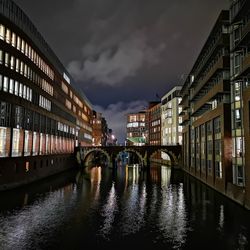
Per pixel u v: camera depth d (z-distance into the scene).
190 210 30.09
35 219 25.92
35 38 52.97
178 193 41.38
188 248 19.36
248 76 32.28
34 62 51.34
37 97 52.22
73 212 28.95
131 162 134.00
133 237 21.42
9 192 38.41
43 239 20.69
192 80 65.94
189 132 67.69
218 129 41.31
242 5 31.05
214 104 44.72
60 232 22.33
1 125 38.00
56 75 67.56
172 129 103.94
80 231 22.70
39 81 53.81
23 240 20.39
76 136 94.50
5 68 39.06
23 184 45.44
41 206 31.28
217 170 42.06
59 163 70.38
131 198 37.34
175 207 31.64
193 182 53.84
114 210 30.17
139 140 155.25
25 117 45.94
